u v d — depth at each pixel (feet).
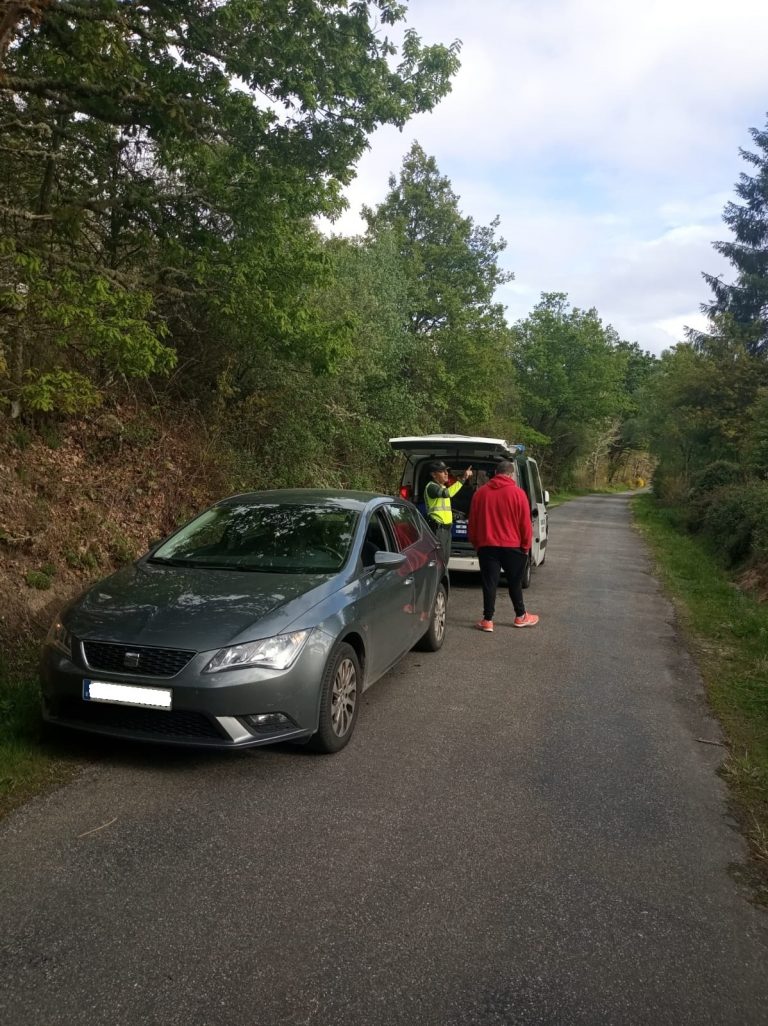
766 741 16.61
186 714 12.94
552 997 8.10
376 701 18.25
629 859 11.17
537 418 176.45
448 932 9.17
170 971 8.25
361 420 54.29
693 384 97.50
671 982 8.43
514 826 12.05
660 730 16.99
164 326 25.84
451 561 34.58
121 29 22.53
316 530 17.81
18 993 7.82
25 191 29.50
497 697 18.90
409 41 28.94
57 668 13.43
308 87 26.91
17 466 26.63
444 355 90.38
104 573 25.75
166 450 34.76
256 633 13.44
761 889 10.51
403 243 96.89
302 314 34.40
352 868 10.55
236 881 10.10
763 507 45.14
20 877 10.03
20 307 22.24
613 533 73.67
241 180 31.24
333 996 7.97
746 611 30.78
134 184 29.63
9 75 22.90
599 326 174.40
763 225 126.82
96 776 13.24
